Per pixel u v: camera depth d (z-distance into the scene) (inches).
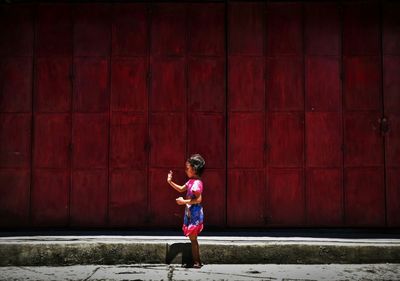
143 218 250.4
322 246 215.0
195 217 197.2
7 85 254.4
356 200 250.8
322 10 259.3
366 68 256.7
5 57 255.6
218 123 254.7
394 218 249.3
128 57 257.0
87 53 256.7
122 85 255.6
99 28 257.9
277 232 245.9
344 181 251.6
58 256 211.5
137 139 253.4
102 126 253.8
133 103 255.0
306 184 251.8
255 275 190.4
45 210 249.9
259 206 251.1
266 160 253.1
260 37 258.4
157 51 257.4
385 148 252.8
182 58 257.3
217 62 257.3
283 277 186.9
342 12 258.8
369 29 258.1
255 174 252.5
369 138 253.4
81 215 250.1
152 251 213.3
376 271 198.4
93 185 251.6
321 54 257.4
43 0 257.9
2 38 256.2
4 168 251.0
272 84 256.4
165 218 250.4
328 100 255.3
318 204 250.8
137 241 217.6
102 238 224.7
